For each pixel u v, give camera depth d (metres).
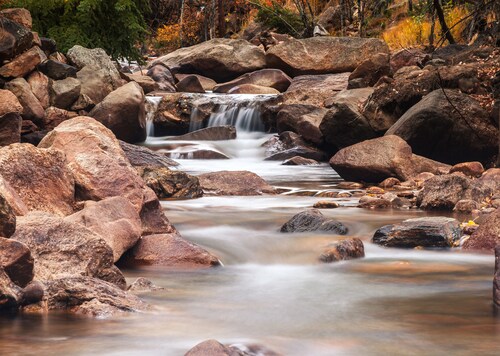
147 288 6.20
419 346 4.64
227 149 17.97
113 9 21.62
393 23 31.78
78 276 5.64
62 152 7.89
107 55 19.98
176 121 20.02
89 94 18.56
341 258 7.55
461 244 8.18
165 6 44.44
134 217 7.38
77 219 6.96
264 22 34.00
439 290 6.23
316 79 23.77
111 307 5.41
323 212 10.19
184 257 7.28
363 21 30.45
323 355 4.47
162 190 11.46
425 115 14.39
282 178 14.44
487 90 15.22
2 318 5.23
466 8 25.78
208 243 8.03
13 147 7.59
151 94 21.64
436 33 26.80
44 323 5.11
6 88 16.73
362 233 8.82
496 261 5.87
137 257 7.28
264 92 24.25
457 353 4.50
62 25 21.52
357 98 17.02
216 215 9.68
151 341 4.72
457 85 15.46
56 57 19.11
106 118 17.45
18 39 17.14
